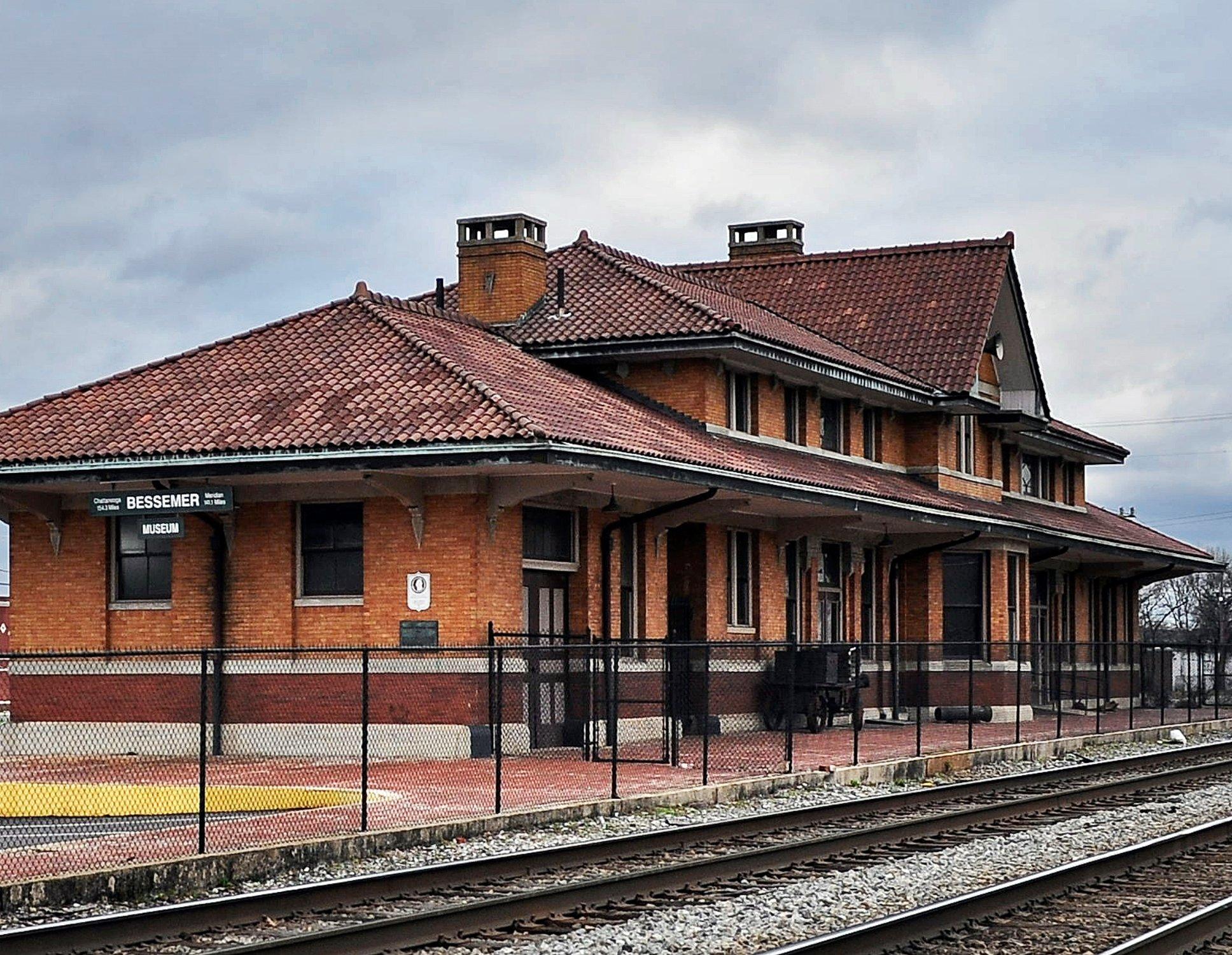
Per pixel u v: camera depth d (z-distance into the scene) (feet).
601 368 106.11
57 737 93.15
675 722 82.28
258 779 75.00
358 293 99.81
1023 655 134.00
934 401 124.67
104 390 95.50
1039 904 46.78
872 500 106.73
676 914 45.50
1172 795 80.43
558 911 45.85
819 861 55.93
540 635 84.33
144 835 57.16
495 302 108.37
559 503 91.04
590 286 110.22
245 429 86.53
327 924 44.37
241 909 44.27
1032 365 138.31
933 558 128.67
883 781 85.46
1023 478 152.66
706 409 103.19
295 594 89.97
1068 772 89.20
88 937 40.65
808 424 113.91
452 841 59.77
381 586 88.02
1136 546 157.79
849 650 110.93
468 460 80.74
